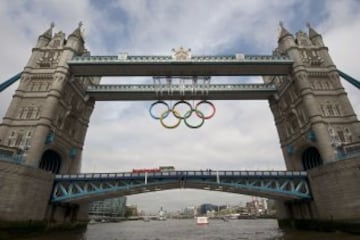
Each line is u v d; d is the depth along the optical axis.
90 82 63.16
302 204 48.09
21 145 42.59
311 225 43.22
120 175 45.88
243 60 52.31
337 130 45.81
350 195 36.53
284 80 57.09
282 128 59.25
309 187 45.31
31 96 47.81
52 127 46.31
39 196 40.19
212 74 55.88
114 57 52.28
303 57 54.12
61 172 51.50
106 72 53.81
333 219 38.56
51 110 45.47
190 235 50.91
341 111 47.78
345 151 41.88
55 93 46.88
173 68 53.34
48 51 53.47
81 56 52.97
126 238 43.66
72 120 55.62
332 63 52.47
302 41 56.97
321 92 49.69
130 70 53.50
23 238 34.25
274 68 53.97
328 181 40.16
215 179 46.56
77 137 56.97
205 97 60.09
